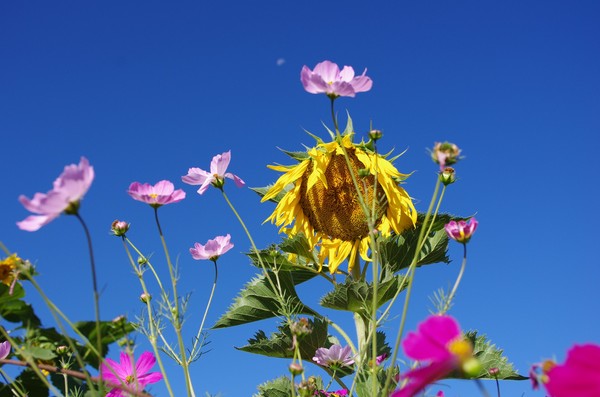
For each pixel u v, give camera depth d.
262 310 1.46
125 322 0.75
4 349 0.81
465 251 0.73
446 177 0.84
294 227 1.64
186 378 0.84
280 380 1.31
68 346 0.85
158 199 0.84
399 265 1.44
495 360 1.21
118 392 0.80
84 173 0.58
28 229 0.57
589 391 0.44
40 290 0.60
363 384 1.01
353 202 1.58
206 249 1.05
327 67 0.91
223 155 1.07
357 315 1.38
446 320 0.47
